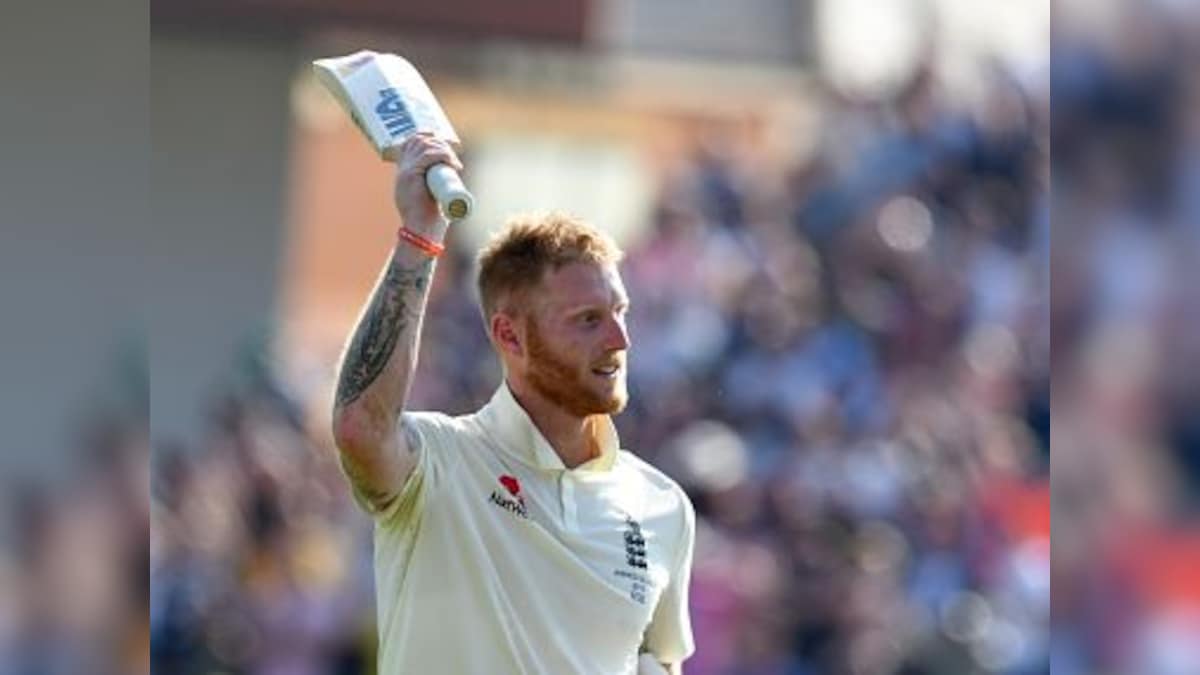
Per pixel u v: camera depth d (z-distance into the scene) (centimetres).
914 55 6888
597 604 1565
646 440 5309
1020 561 5031
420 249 1518
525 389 1580
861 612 4766
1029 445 5534
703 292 5931
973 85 6512
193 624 4572
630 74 7219
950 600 4900
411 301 1515
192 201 5200
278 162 5272
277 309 5225
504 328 1580
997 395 5697
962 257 6059
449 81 6188
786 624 4728
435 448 1558
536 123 6506
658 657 1645
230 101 5212
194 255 5188
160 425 5028
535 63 6419
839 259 6081
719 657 4625
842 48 7631
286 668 4556
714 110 7356
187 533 4688
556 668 1547
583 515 1580
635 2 7375
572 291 1562
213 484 4844
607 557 1575
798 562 4850
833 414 5444
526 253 1575
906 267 6022
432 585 1542
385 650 1569
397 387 1511
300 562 4700
